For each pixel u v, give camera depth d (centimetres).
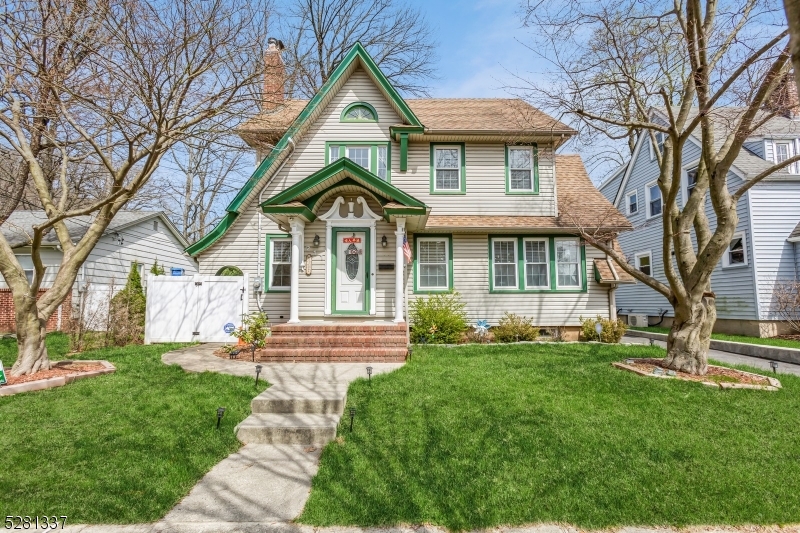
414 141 1311
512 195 1304
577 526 338
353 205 1163
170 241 2100
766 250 1420
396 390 648
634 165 2075
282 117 1328
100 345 1066
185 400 601
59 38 696
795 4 175
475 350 1005
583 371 757
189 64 732
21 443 461
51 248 1505
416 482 395
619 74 795
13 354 899
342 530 331
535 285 1286
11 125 732
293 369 792
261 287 1244
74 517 342
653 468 419
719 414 553
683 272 776
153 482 393
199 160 2458
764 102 675
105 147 736
